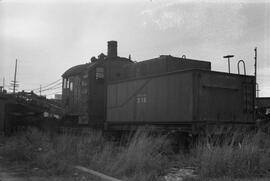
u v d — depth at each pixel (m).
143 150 11.02
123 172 9.95
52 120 26.30
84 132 20.91
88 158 12.12
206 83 15.38
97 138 15.38
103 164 10.88
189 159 12.07
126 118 19.80
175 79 16.14
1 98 27.69
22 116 27.64
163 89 16.89
